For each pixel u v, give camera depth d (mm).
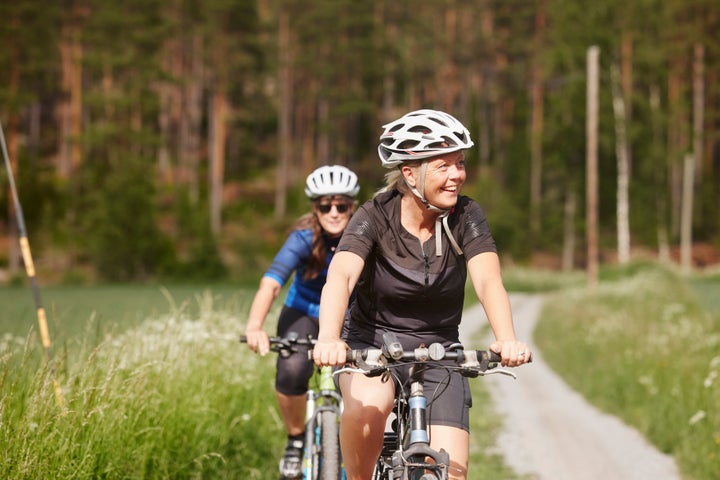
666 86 125438
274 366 12445
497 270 5508
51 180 116000
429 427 5281
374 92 130125
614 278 59719
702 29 115875
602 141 106625
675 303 40969
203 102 138875
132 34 111250
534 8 120000
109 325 9758
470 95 141250
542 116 123562
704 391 12797
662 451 12289
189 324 10648
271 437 10898
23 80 107688
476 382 19625
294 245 8062
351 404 5355
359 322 5785
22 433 6453
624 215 101750
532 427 14156
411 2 126000
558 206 117438
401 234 5520
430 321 5637
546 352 25734
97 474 7254
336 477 7414
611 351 20891
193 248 93562
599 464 11562
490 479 10680
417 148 5234
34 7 102750
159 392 8906
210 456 9102
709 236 122000
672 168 122375
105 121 118188
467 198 5734
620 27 109312
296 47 119250
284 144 118938
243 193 124188
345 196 7926
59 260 95875
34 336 7453
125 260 90562
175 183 115312
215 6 109125
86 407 7395
